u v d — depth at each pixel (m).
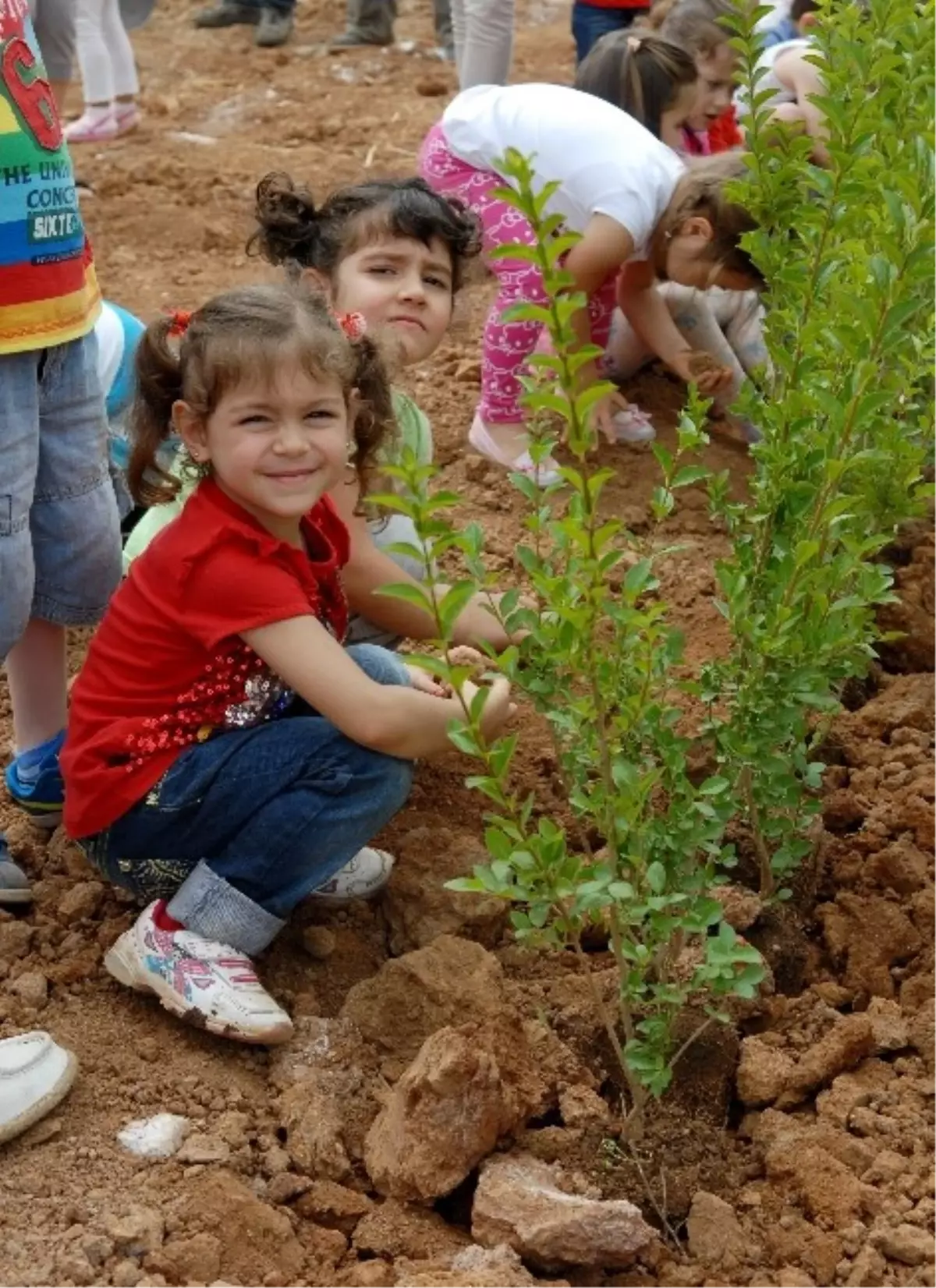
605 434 3.28
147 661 2.21
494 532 3.07
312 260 2.59
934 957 2.34
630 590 2.02
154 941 2.23
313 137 5.54
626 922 2.05
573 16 4.90
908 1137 2.15
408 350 2.56
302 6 7.23
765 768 2.22
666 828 2.10
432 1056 2.08
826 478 2.18
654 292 3.26
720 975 2.04
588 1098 2.15
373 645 2.42
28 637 2.43
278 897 2.24
